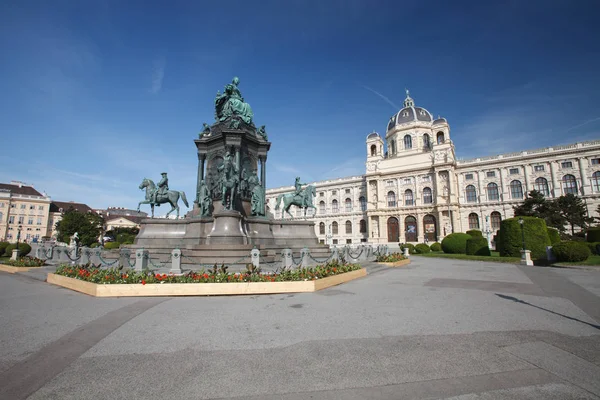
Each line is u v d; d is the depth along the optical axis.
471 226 62.06
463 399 3.68
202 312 7.77
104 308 8.23
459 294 10.03
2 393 3.84
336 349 5.27
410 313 7.58
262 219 19.61
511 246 24.73
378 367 4.57
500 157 60.78
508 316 7.25
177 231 19.23
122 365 4.67
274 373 4.39
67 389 3.95
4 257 27.19
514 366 4.57
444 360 4.80
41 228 86.25
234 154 20.16
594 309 7.91
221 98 23.19
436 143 69.56
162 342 5.64
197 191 21.86
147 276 10.61
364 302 8.88
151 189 21.55
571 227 48.88
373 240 69.19
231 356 5.00
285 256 13.59
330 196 82.31
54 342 5.64
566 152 54.75
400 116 77.88
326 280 11.51
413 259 28.31
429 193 65.56
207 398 3.75
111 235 71.12
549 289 10.84
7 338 5.85
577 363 4.65
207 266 14.19
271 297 9.72
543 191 56.53
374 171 70.94
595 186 52.31
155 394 3.83
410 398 3.72
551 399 3.65
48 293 10.48
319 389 3.95
